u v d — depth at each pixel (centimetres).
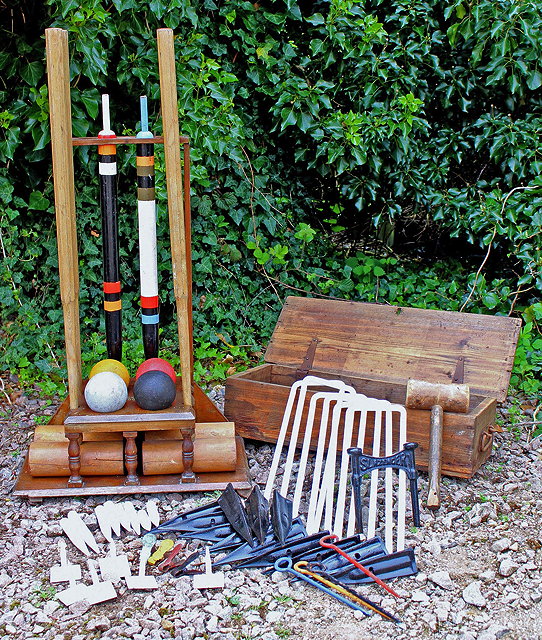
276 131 525
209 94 457
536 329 495
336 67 509
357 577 273
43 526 310
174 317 502
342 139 495
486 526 315
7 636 248
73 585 270
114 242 343
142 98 327
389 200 539
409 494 338
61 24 405
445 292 536
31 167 460
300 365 407
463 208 527
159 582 274
